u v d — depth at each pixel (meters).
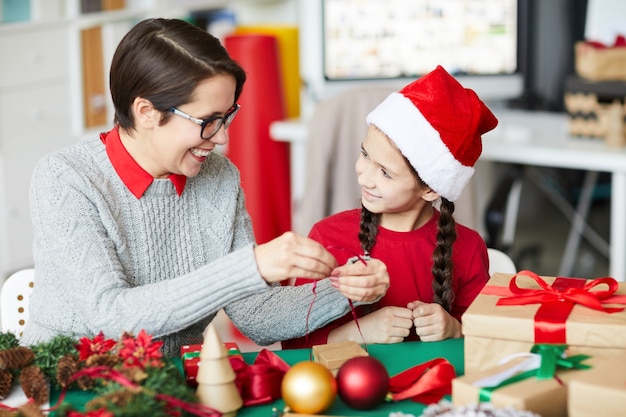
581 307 1.38
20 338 1.70
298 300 1.72
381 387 1.30
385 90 2.96
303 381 1.26
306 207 3.07
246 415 1.32
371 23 3.77
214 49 1.51
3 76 3.75
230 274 1.44
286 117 3.86
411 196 1.76
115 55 1.55
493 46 3.80
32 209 1.61
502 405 1.20
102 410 1.13
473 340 1.37
